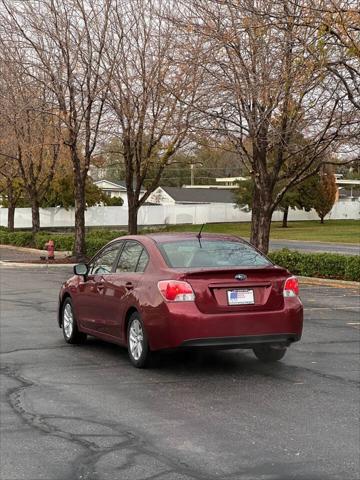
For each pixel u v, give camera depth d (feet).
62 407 23.89
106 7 82.79
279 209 227.81
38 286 67.05
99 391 26.11
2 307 51.16
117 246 33.58
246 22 52.85
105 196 216.54
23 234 132.16
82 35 84.28
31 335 39.06
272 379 28.02
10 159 130.41
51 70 86.28
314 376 28.53
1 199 207.82
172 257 29.68
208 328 27.45
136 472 17.62
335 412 23.07
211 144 72.02
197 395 25.43
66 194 180.45
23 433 20.99
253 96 57.88
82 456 18.89
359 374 28.91
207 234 32.48
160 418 22.47
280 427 21.38
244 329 27.81
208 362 31.32
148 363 29.45
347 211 274.16
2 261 99.04
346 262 69.00
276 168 71.51
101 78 84.02
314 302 54.49
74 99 87.25
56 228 197.88
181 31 75.25
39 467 18.07
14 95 93.97
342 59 50.39
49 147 123.44
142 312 28.84
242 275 28.32
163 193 265.75
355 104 51.75
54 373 29.25
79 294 34.88
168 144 89.30
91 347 35.42
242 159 73.05
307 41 52.65
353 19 47.26
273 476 17.24
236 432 20.88
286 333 28.50
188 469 17.78
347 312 48.70
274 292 28.63
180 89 70.13
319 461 18.30
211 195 275.18
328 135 63.72
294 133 62.95
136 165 91.56
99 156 118.83
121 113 84.53
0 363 31.35
